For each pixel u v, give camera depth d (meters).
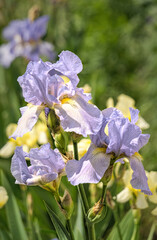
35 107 0.73
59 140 0.73
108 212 0.98
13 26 1.79
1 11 1.97
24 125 0.71
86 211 0.74
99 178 0.68
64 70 0.72
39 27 1.79
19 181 0.72
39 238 0.94
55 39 1.94
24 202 1.07
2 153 1.02
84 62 1.80
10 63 1.75
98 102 1.75
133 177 0.69
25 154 0.73
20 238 0.94
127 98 0.90
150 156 1.44
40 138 1.01
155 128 1.56
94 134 0.69
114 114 0.71
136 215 0.87
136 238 0.88
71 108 0.71
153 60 1.98
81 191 0.73
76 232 0.93
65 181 1.05
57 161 0.72
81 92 0.73
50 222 1.09
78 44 1.99
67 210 0.73
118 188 0.98
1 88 1.75
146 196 0.87
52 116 0.72
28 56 1.78
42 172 0.71
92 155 0.69
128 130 0.69
